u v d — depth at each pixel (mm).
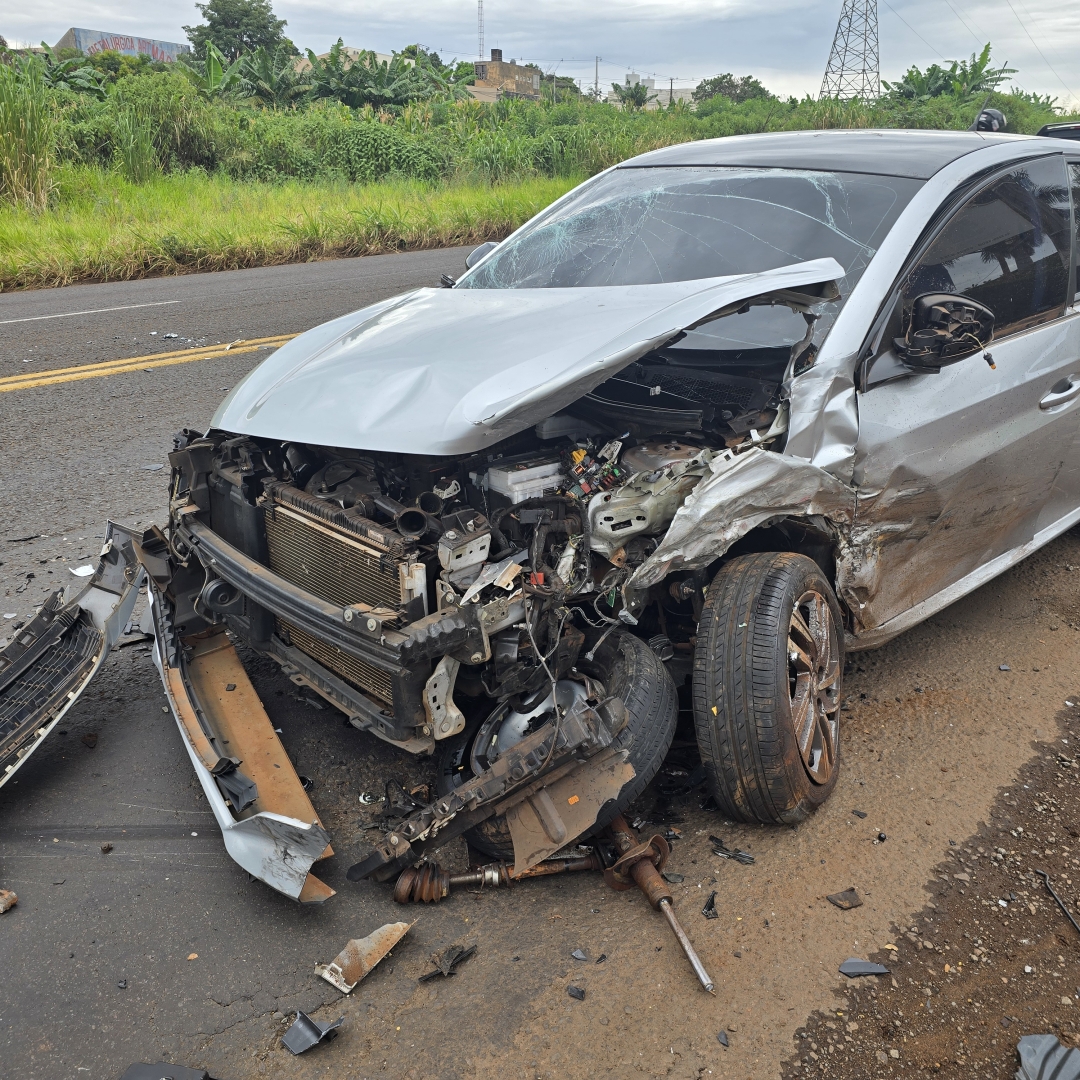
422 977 2293
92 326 9500
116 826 2844
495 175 22359
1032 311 3682
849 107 36375
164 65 45000
